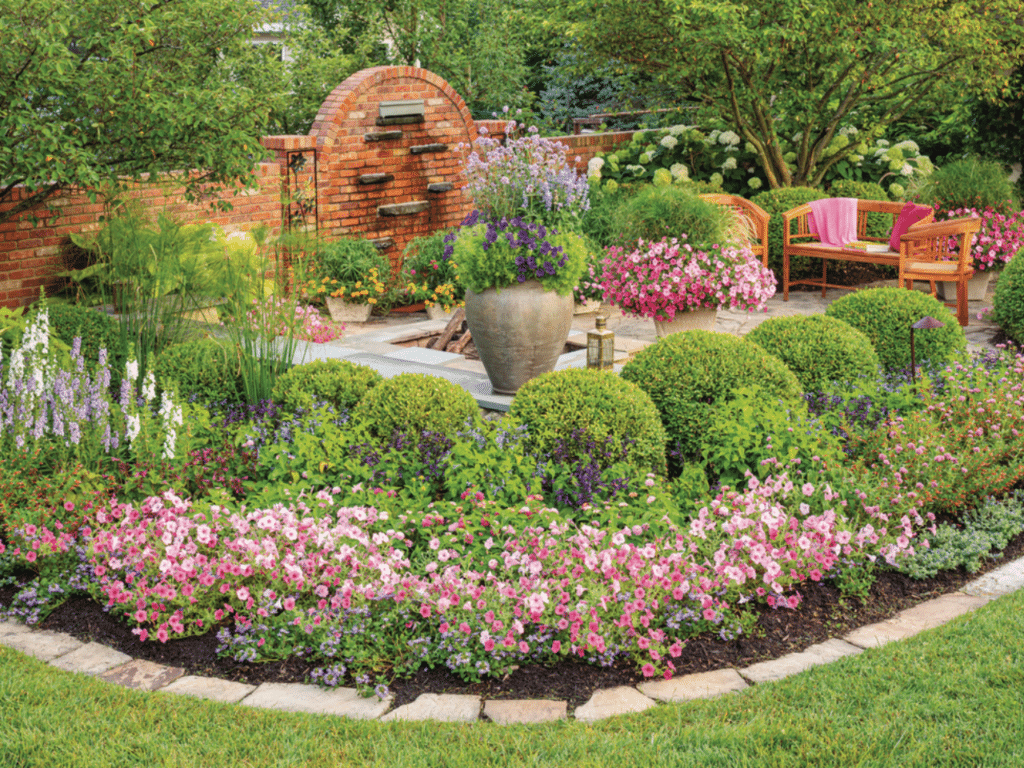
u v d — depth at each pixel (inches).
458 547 165.8
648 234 325.1
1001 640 145.8
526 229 251.8
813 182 512.7
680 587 147.5
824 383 233.9
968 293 401.7
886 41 426.0
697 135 537.6
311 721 126.6
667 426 213.2
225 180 294.5
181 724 125.4
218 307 259.4
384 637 144.3
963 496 193.3
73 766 116.0
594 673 140.6
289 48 494.6
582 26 442.9
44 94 255.8
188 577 152.3
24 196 325.7
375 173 427.5
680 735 122.5
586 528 163.8
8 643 147.6
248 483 190.5
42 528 169.8
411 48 587.5
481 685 137.2
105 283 315.0
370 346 324.2
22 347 184.4
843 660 141.6
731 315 384.2
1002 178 427.8
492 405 256.2
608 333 251.8
